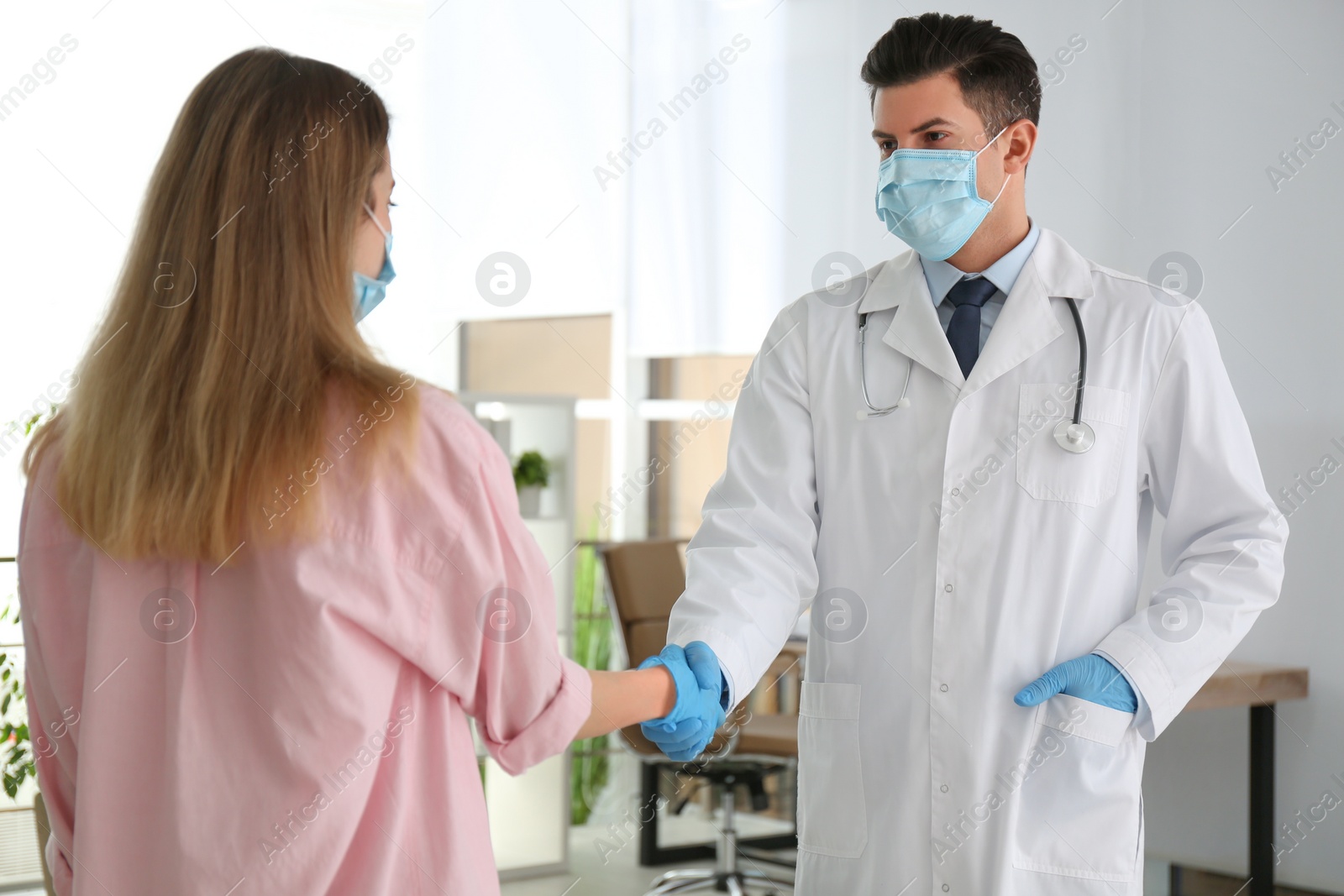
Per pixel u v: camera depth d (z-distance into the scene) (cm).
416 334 477
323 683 89
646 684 123
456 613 94
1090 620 143
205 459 88
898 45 148
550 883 345
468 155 475
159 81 397
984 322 154
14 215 373
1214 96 306
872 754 145
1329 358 288
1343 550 288
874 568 148
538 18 466
